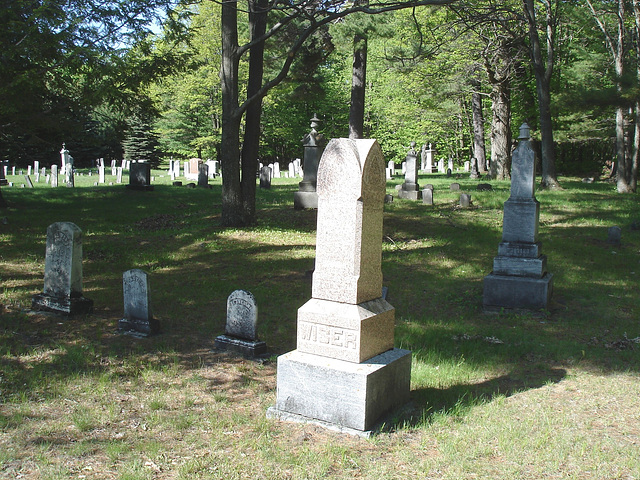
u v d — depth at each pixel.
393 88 49.47
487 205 23.53
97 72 18.14
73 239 10.12
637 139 29.16
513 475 4.88
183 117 52.19
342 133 56.72
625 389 7.12
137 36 18.53
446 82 36.25
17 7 16.98
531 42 29.34
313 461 5.08
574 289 12.47
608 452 5.31
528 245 11.24
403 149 56.12
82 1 17.45
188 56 21.11
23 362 7.86
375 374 5.67
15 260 14.26
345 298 5.80
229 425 5.95
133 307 9.41
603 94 20.03
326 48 25.80
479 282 13.27
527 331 9.88
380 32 21.28
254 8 18.12
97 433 5.79
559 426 5.95
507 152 38.19
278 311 10.82
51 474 4.89
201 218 21.41
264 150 57.72
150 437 5.71
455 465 5.04
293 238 17.94
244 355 8.45
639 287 12.59
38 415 6.20
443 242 17.28
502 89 36.75
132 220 21.20
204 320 10.23
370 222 5.86
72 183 31.38
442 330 9.76
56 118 21.12
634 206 23.30
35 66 17.81
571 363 8.20
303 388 5.90
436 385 7.25
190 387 7.16
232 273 13.87
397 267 14.73
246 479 4.84
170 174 44.25
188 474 4.90
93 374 7.47
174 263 14.83
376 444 5.41
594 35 33.41
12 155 47.72
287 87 31.28
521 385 7.34
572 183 35.59
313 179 23.44
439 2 14.02
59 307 10.10
